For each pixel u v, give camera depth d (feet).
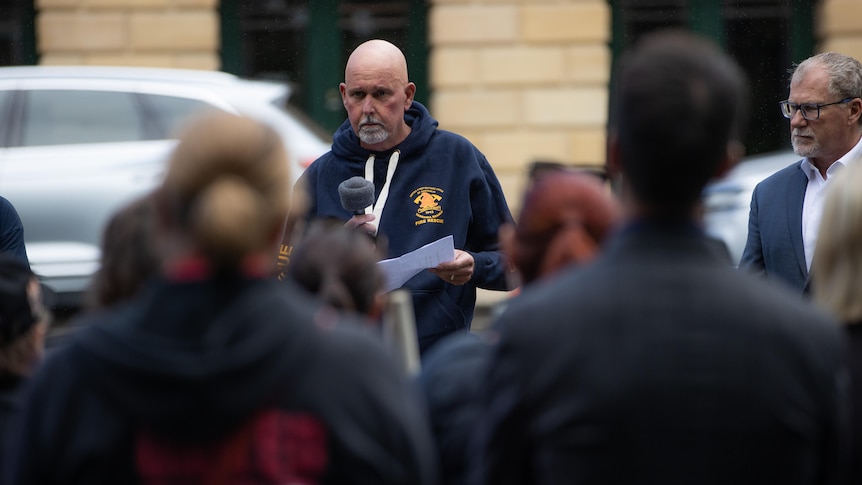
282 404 15.07
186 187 15.23
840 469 16.05
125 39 83.05
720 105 15.96
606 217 19.26
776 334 15.49
